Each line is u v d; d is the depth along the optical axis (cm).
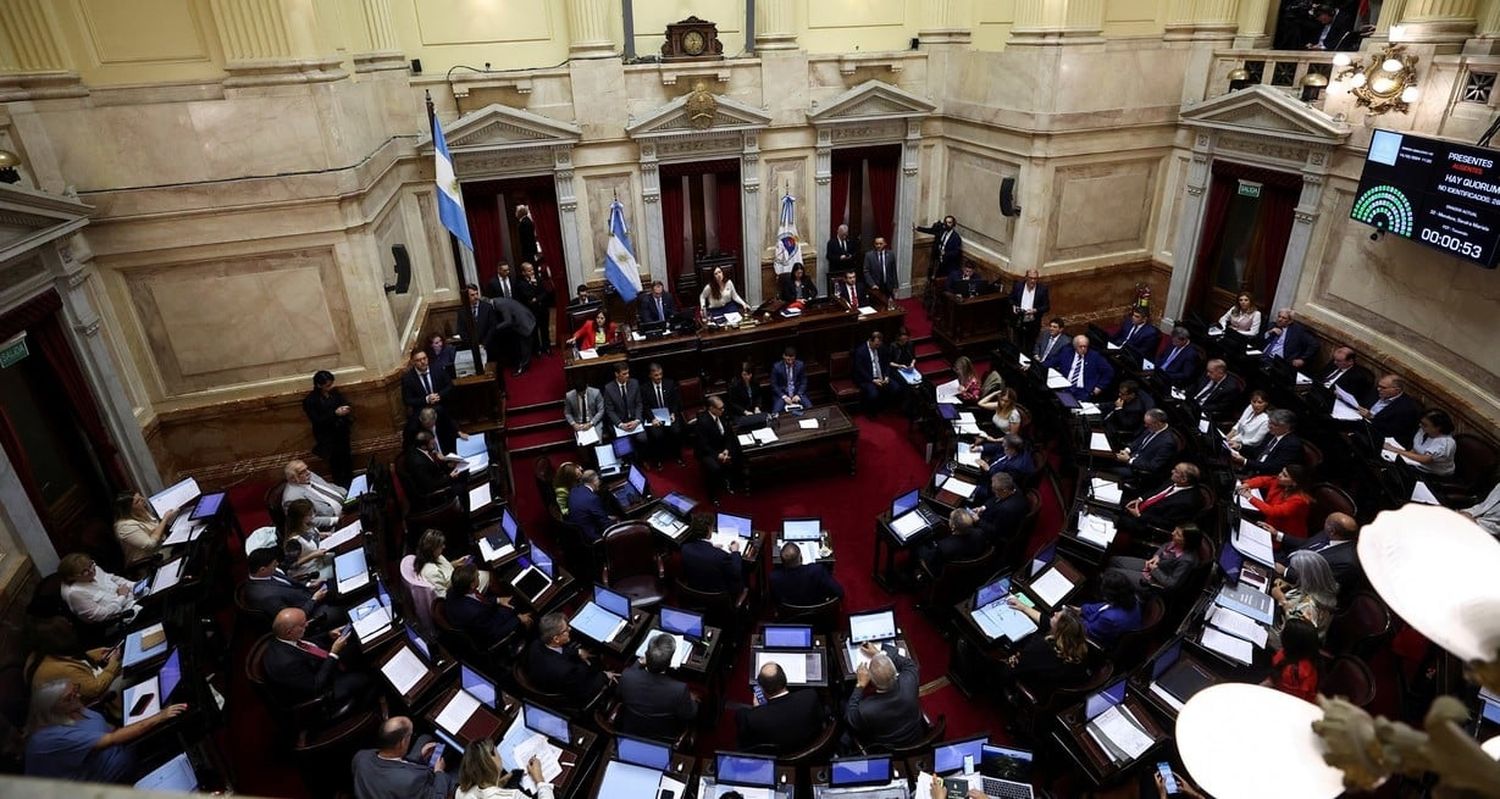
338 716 593
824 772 522
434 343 1075
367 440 1047
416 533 801
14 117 763
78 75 803
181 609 670
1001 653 646
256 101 862
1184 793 495
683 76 1295
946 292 1312
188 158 859
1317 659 560
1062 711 575
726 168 1377
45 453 797
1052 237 1333
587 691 604
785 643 638
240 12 827
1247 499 779
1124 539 811
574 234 1328
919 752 552
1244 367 1069
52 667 578
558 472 826
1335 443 891
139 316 915
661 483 1032
